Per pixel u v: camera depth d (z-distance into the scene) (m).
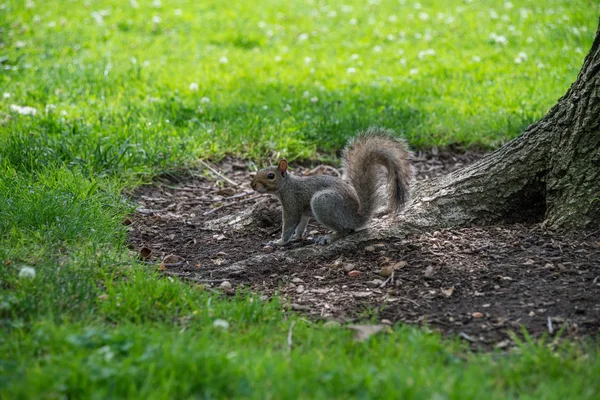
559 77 18.05
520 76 18.52
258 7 28.17
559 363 6.41
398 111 15.31
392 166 10.19
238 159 14.13
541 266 9.02
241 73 19.17
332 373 5.90
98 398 5.36
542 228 10.03
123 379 5.67
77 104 15.94
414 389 5.58
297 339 7.16
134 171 12.69
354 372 6.04
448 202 10.52
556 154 10.07
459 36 23.20
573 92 10.02
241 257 10.09
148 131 13.94
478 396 5.59
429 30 24.05
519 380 6.18
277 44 23.08
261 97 16.89
